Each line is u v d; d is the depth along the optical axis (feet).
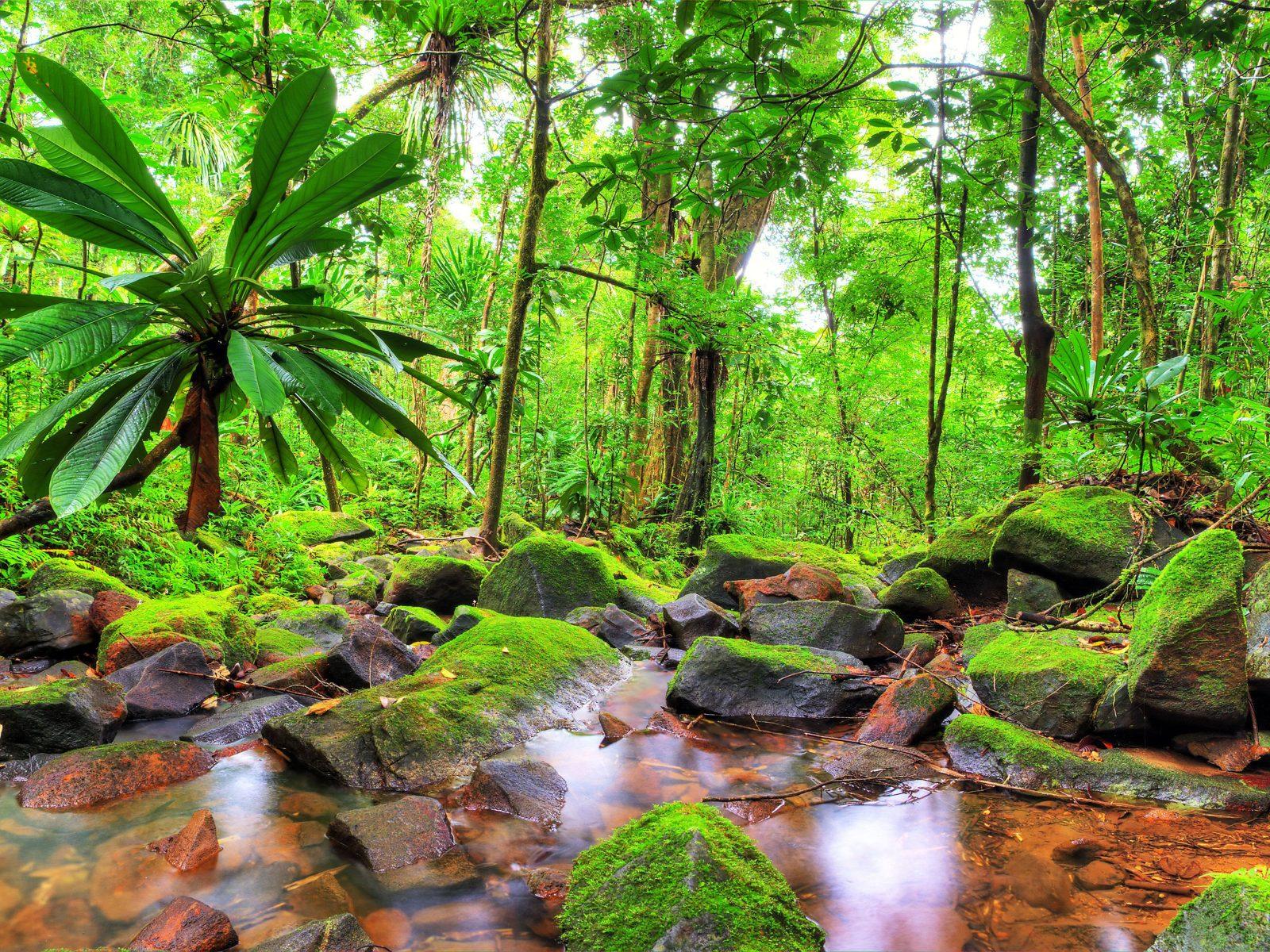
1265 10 13.57
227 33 17.43
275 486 22.16
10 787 7.12
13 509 13.69
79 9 36.99
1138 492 15.28
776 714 10.13
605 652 12.27
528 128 26.99
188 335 6.01
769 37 11.73
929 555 17.08
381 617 15.43
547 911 5.42
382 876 5.82
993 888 5.80
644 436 29.07
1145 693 8.21
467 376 22.45
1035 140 18.58
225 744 8.48
